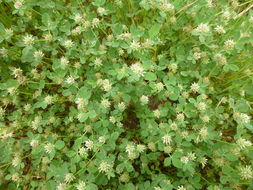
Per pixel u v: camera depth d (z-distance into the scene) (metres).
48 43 0.37
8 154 0.35
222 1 0.41
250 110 0.36
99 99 0.36
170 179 0.35
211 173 0.35
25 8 0.36
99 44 0.37
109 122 0.34
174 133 0.32
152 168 0.35
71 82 0.34
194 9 0.38
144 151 0.33
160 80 0.37
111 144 0.32
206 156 0.35
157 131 0.33
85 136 0.34
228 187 0.31
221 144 0.32
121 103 0.34
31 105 0.39
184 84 0.37
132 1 0.39
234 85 0.37
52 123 0.38
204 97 0.35
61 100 0.38
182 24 0.40
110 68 0.36
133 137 0.37
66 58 0.36
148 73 0.31
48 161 0.34
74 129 0.37
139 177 0.35
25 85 0.39
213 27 0.39
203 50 0.38
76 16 0.36
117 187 0.34
